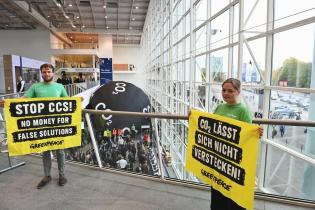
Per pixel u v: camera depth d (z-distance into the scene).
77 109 2.84
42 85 2.69
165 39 13.75
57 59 22.97
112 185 2.64
